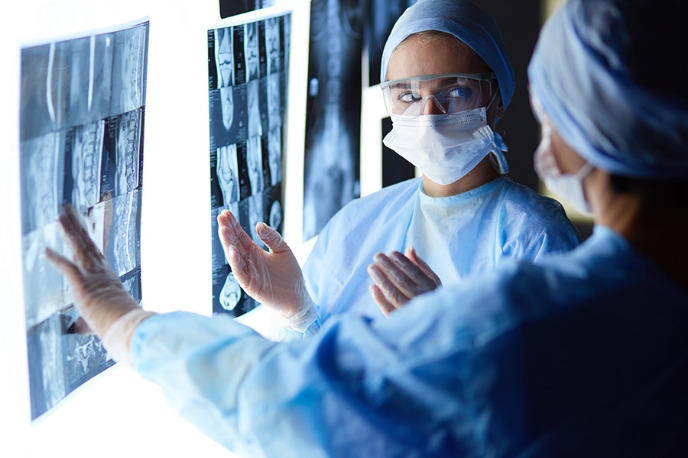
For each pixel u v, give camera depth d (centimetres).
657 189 70
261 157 154
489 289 71
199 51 128
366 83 203
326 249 157
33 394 98
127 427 121
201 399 78
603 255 72
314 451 73
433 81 134
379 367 70
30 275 94
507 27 277
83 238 100
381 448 71
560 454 68
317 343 74
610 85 66
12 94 88
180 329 84
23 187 90
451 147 135
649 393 69
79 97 99
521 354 68
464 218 140
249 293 133
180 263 132
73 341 107
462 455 69
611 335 69
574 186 76
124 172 113
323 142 182
